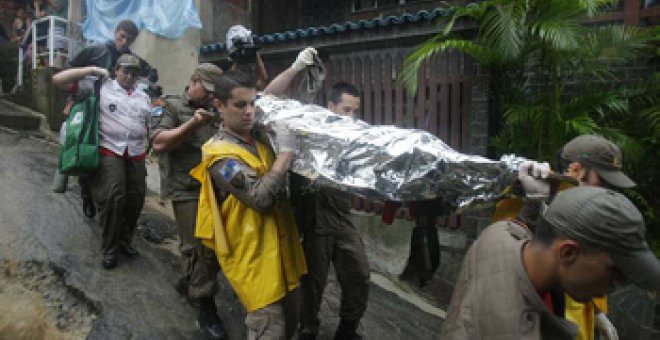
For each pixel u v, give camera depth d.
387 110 5.71
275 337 2.32
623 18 4.85
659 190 4.55
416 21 5.22
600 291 1.28
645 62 4.76
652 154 4.49
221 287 3.96
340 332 3.47
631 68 4.81
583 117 4.29
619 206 1.20
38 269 3.74
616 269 1.22
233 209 2.38
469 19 4.92
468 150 5.26
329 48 5.96
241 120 2.35
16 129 7.09
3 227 4.20
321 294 3.33
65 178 4.05
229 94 2.32
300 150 2.28
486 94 5.10
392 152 2.04
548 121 4.47
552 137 4.43
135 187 3.92
